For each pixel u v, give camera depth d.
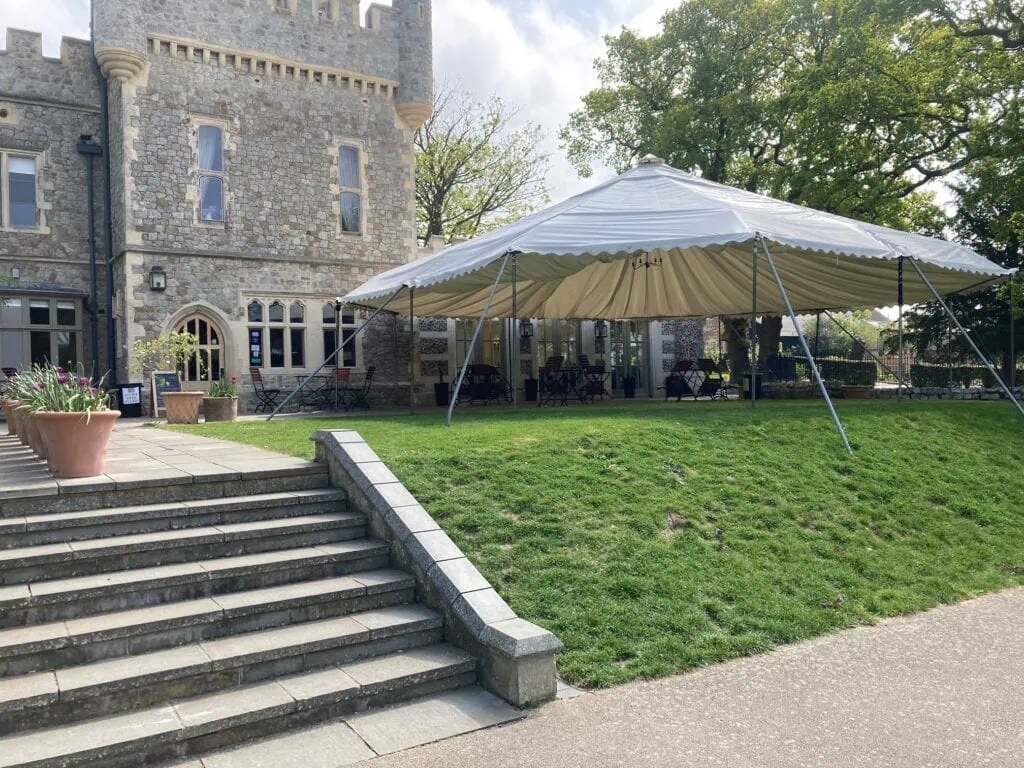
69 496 5.08
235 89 16.81
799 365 22.39
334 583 4.93
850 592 5.82
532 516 6.09
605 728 3.86
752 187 21.95
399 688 4.18
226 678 4.02
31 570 4.41
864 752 3.55
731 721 3.91
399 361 18.86
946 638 5.12
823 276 15.11
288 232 17.41
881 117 16.94
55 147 16.55
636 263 15.02
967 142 17.30
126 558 4.68
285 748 3.66
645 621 5.07
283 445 7.91
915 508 7.49
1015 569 6.69
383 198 18.78
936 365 19.20
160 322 15.84
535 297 17.23
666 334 22.45
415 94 18.84
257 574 4.81
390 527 5.39
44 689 3.59
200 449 7.79
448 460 6.90
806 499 7.19
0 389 14.63
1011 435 10.30
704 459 7.68
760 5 20.56
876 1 16.86
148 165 15.80
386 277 14.16
